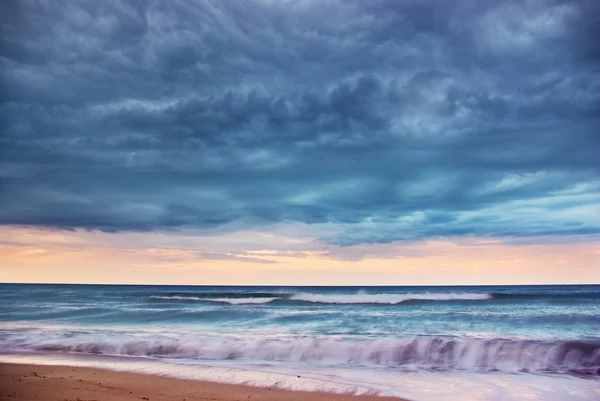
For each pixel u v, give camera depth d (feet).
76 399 25.71
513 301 106.52
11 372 34.60
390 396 29.04
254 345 44.78
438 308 90.27
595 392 30.71
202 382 32.22
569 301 104.83
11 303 110.42
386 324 63.46
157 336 52.54
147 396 27.53
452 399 28.58
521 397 29.30
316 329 59.62
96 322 69.97
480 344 42.04
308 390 30.27
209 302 110.63
